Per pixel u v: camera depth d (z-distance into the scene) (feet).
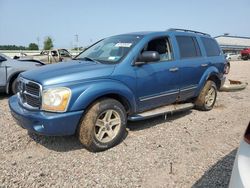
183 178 12.01
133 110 16.31
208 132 17.74
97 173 12.33
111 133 14.89
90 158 13.75
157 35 18.20
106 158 13.76
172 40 19.19
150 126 18.58
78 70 14.34
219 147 15.33
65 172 12.38
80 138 14.16
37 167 12.79
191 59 20.35
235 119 20.92
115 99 15.52
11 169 12.55
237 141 16.29
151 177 12.08
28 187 11.20
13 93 27.32
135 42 16.93
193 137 16.76
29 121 13.52
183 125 19.01
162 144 15.56
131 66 15.94
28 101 14.25
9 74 26.48
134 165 13.09
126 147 15.07
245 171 7.06
